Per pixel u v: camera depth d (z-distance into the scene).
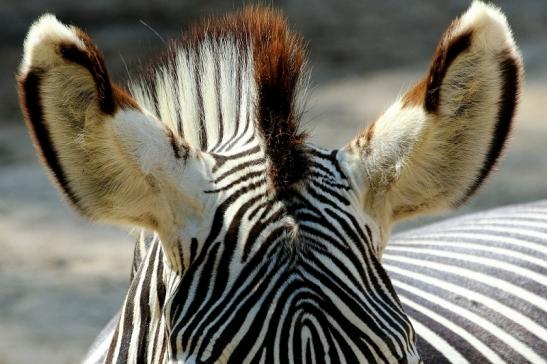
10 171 32.53
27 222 27.72
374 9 49.66
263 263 7.58
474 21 7.98
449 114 8.23
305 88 8.94
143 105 9.58
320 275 7.59
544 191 28.20
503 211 14.65
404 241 13.75
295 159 7.91
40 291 23.22
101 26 47.00
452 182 8.52
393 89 39.16
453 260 12.55
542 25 46.38
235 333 7.36
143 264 9.25
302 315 7.38
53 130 7.74
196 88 9.20
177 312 7.61
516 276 12.09
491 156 8.56
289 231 7.64
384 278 7.94
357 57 43.56
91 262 24.89
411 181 8.35
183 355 7.41
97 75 7.52
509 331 11.25
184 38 9.65
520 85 8.40
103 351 10.97
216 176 8.02
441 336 10.96
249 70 8.85
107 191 7.90
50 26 7.49
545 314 11.59
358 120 35.28
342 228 7.87
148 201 7.97
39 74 7.60
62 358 19.84
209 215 7.86
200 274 7.68
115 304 22.45
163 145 7.92
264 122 8.09
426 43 45.34
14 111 38.94
